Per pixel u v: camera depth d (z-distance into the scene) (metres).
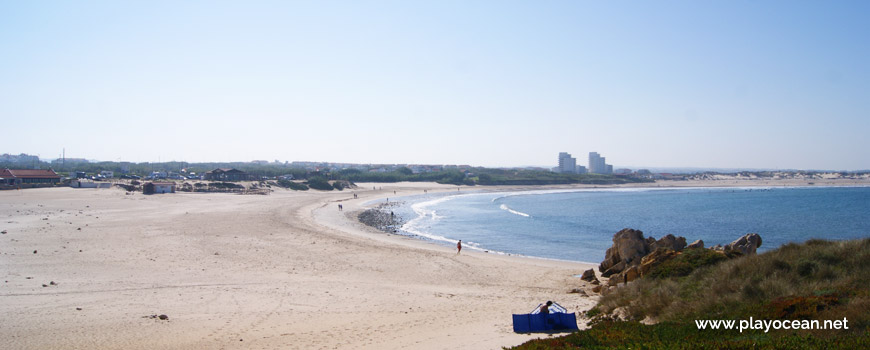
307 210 79.50
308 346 16.50
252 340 17.31
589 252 47.88
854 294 14.26
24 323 19.12
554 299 25.20
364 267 34.06
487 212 90.06
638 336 13.99
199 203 83.94
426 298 25.11
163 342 17.09
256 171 180.75
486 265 36.34
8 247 36.12
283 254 37.69
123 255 34.78
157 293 24.53
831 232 63.72
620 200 132.50
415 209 93.81
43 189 100.94
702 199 137.25
